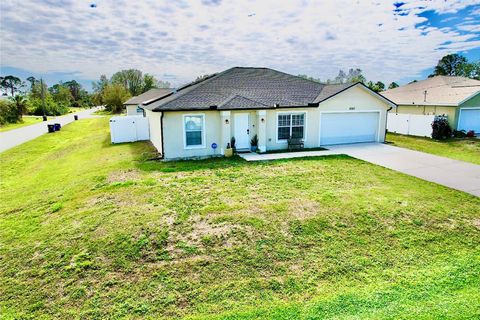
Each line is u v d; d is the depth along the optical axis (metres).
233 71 20.72
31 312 5.00
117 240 7.05
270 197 9.55
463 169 12.94
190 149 15.75
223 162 14.57
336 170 12.80
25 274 6.05
